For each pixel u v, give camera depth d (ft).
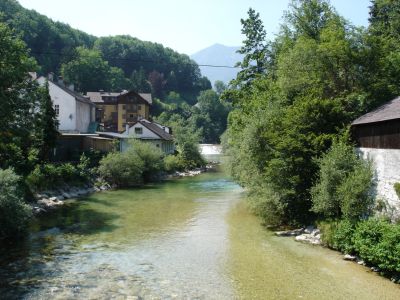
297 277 52.03
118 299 44.88
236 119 127.85
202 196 124.16
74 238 71.82
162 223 85.05
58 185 116.67
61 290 47.39
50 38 424.05
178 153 233.35
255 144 87.35
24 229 73.56
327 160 67.72
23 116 92.27
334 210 67.36
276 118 86.22
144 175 165.27
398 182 55.77
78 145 159.53
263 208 81.76
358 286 48.65
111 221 86.48
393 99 76.18
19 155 111.65
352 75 88.69
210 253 63.10
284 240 70.59
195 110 518.37
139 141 171.94
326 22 108.99
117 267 56.13
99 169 142.51
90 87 419.95
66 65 407.23
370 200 62.54
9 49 85.51
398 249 48.44
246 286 49.14
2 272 53.42
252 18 147.95
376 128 63.72
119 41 590.14
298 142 75.05
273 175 77.51
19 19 383.24
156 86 568.82
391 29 116.06
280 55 109.60
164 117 431.43
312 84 88.69
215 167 246.88
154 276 52.60
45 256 60.85
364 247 54.70
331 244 64.23
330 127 77.20
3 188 68.90
